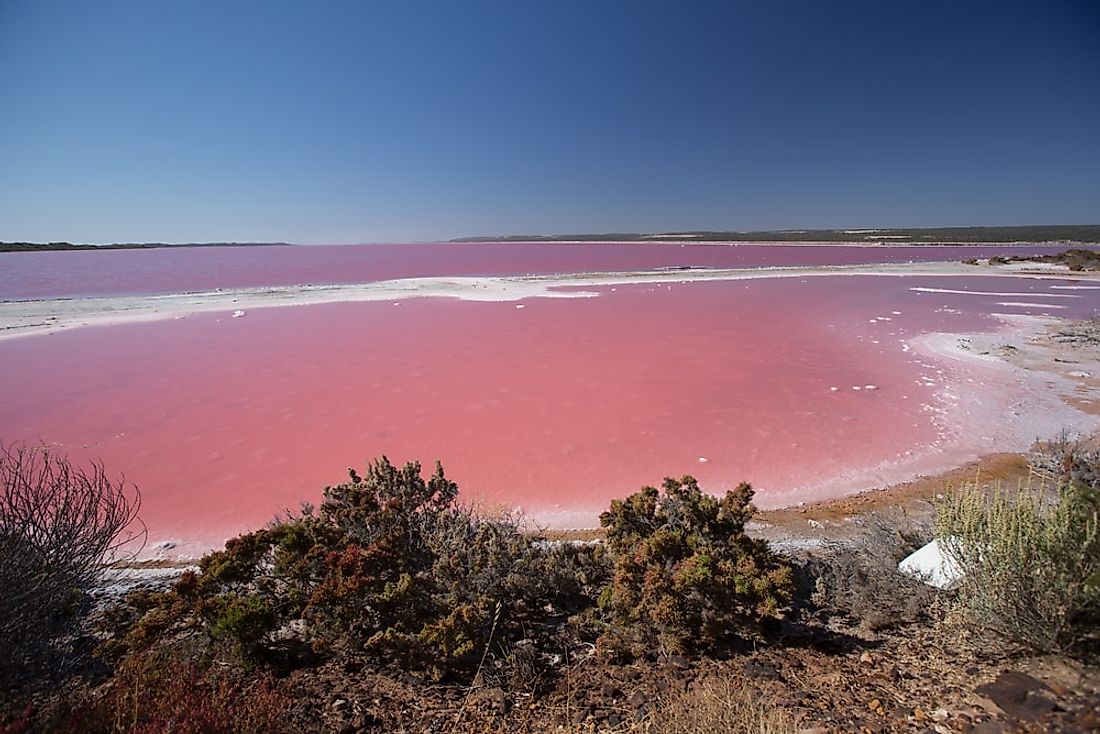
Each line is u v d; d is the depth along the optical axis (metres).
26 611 2.90
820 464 6.65
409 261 54.75
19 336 14.97
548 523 5.38
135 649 3.08
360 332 15.62
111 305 20.56
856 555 4.04
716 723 2.43
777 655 3.04
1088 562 2.59
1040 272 29.88
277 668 3.08
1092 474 4.71
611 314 18.52
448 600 3.33
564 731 2.56
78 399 9.41
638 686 2.87
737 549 3.67
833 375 10.53
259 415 8.59
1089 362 11.02
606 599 3.36
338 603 3.19
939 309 18.56
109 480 6.35
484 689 2.90
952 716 2.30
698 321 16.89
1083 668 2.42
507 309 19.98
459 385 10.16
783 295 22.98
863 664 2.85
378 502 4.25
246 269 43.38
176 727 2.31
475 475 6.46
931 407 8.55
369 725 2.67
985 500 3.70
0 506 3.12
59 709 2.59
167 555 4.84
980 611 2.84
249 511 5.66
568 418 8.34
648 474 6.46
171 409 8.88
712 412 8.52
